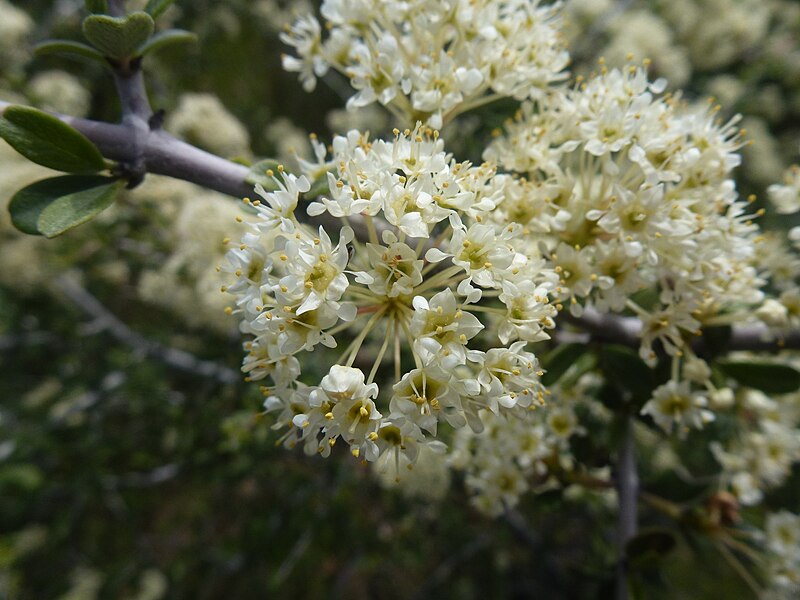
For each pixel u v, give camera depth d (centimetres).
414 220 5
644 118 6
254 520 20
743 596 21
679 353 7
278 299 5
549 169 7
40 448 20
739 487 10
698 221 7
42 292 21
